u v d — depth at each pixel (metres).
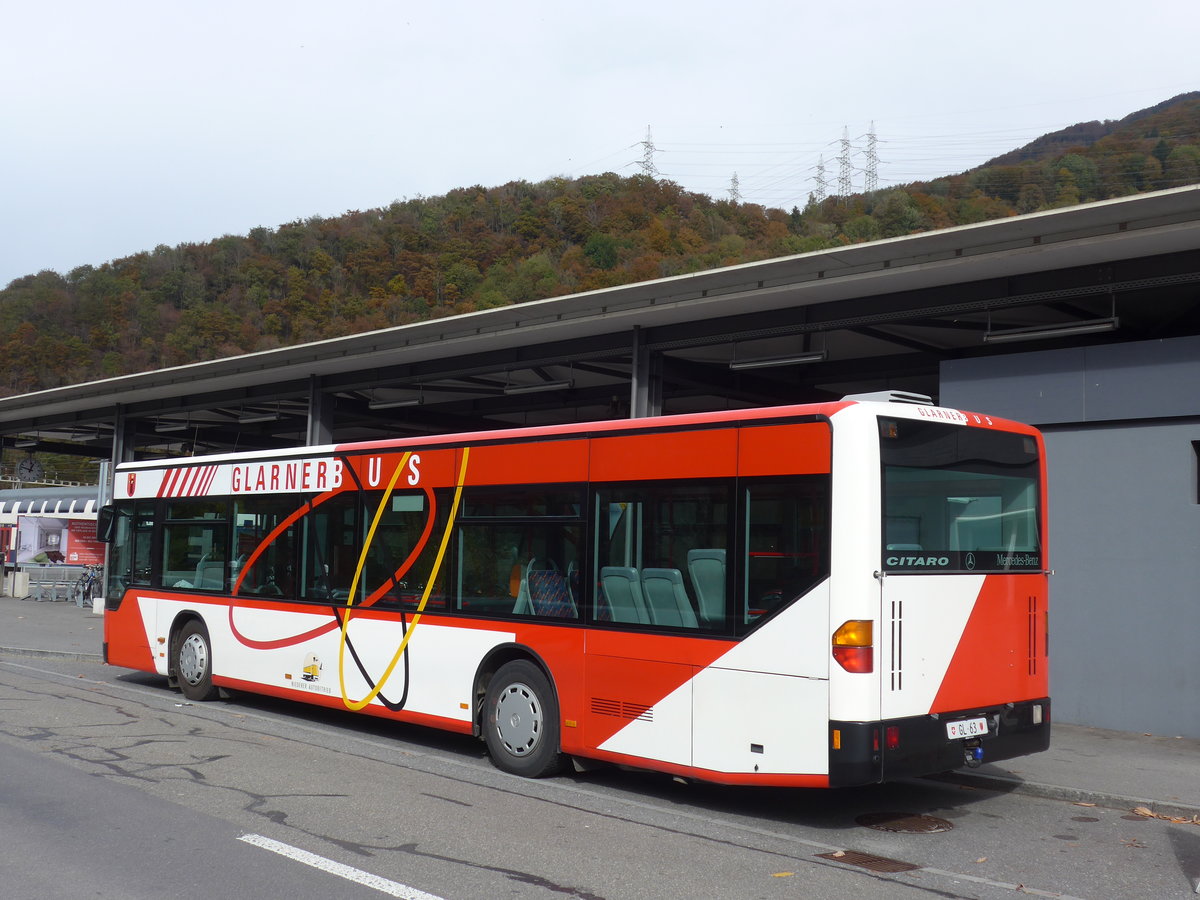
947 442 7.43
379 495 10.20
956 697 7.27
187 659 12.45
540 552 8.69
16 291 101.50
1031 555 8.05
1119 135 96.12
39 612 26.64
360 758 9.20
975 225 10.87
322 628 10.59
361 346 18.86
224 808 7.21
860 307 13.41
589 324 15.56
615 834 6.83
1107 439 10.98
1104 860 6.46
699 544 7.59
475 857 6.19
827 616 6.83
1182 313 14.42
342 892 5.47
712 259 93.25
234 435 32.38
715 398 23.14
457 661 9.23
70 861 5.97
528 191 128.00
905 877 6.04
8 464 71.44
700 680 7.44
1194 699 10.30
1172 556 10.53
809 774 6.82
